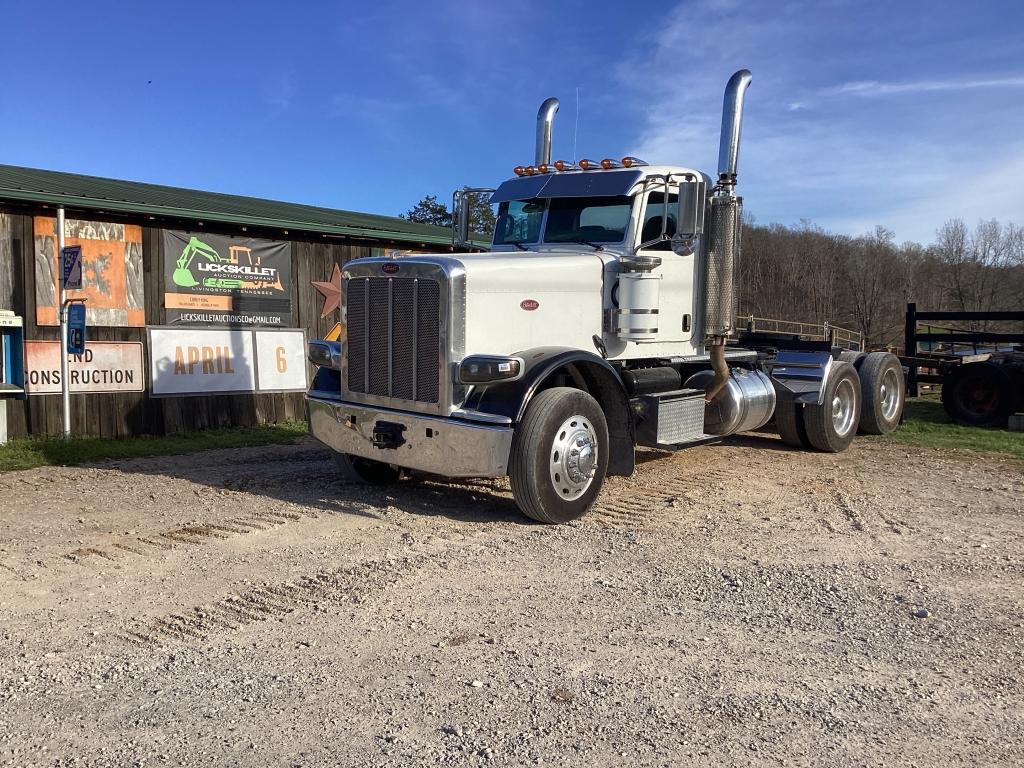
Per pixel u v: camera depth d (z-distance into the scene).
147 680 3.45
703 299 7.57
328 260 12.47
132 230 10.34
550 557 5.26
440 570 4.98
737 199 7.34
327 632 3.99
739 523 6.20
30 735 2.98
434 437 6.01
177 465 8.45
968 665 3.68
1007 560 5.31
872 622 4.19
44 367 9.66
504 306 6.18
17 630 4.00
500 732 3.02
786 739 2.99
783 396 9.37
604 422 6.30
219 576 4.85
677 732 3.03
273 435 10.55
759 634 4.01
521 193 7.62
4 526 5.96
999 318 14.54
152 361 10.53
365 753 2.86
